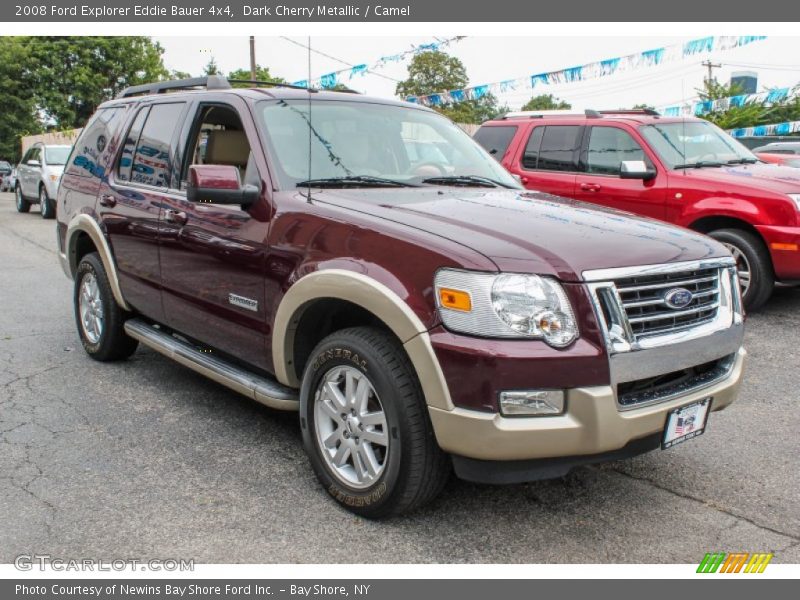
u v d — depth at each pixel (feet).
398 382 9.36
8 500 10.55
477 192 12.64
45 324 20.84
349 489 10.26
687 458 12.49
